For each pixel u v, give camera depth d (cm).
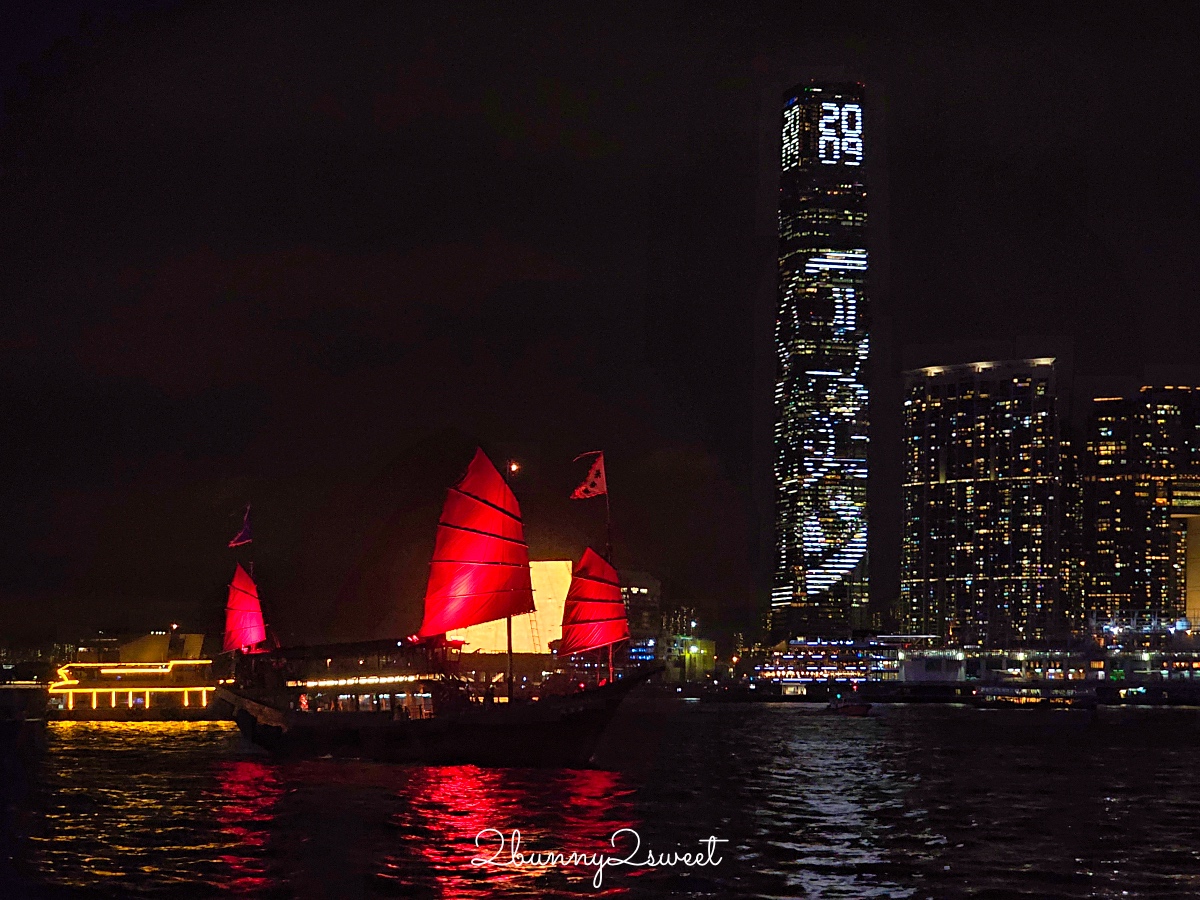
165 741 12825
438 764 8775
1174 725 18900
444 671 9056
